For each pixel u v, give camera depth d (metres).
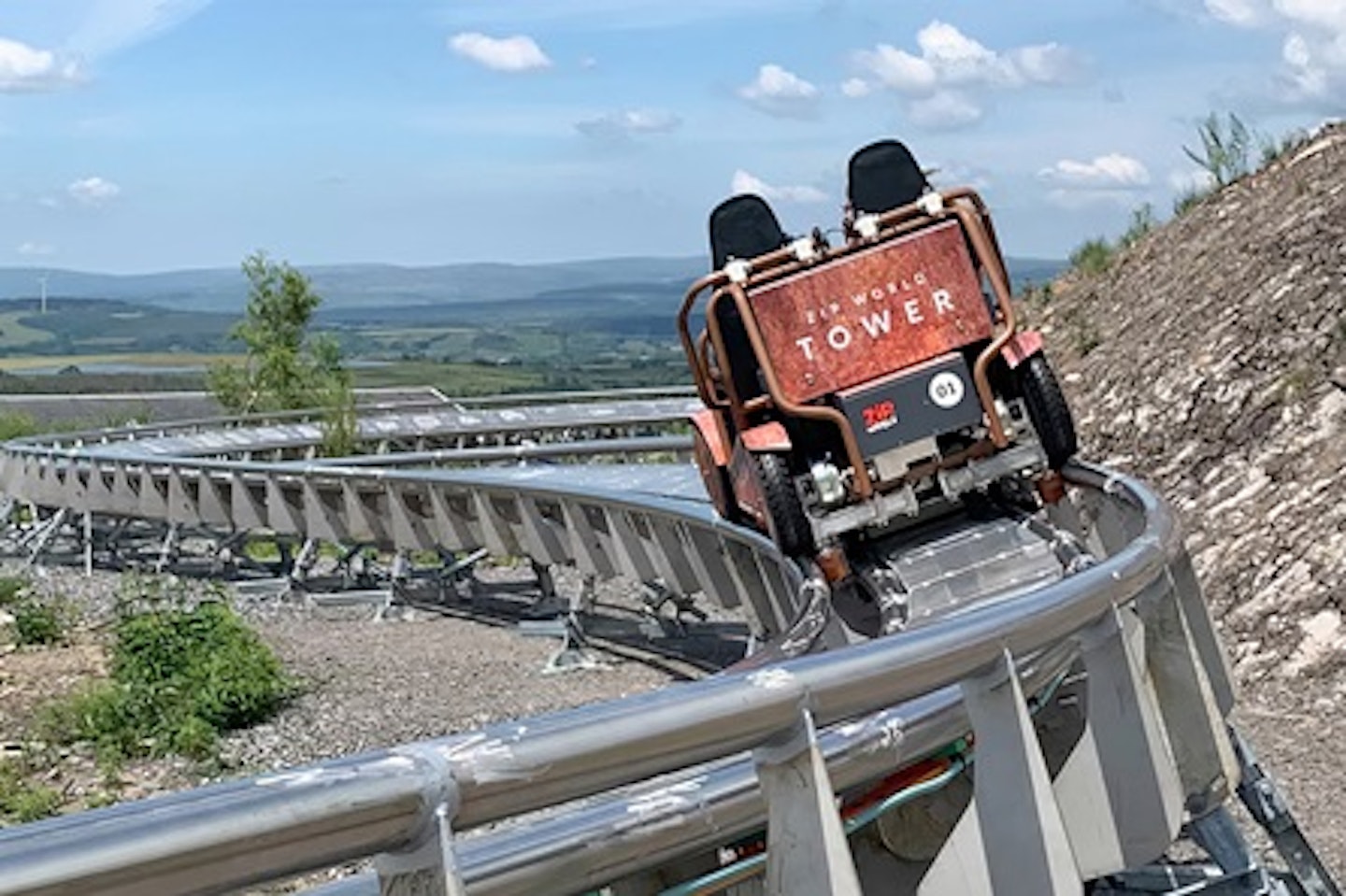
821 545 11.36
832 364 11.47
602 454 23.66
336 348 47.22
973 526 11.80
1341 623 11.95
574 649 16.89
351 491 21.92
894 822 4.99
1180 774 6.03
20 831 2.14
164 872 2.21
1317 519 13.14
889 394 11.40
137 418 46.72
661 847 3.54
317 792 2.45
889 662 3.98
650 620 17.61
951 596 10.75
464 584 21.89
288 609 22.02
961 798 5.05
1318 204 18.47
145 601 21.59
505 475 19.73
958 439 11.70
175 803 2.30
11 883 2.01
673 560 16.05
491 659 17.39
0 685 17.33
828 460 11.51
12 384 79.88
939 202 11.73
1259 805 6.67
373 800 2.53
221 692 15.05
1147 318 19.64
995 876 4.64
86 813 2.24
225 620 17.81
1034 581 10.54
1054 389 11.65
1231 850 6.39
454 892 2.61
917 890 5.04
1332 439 14.27
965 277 11.67
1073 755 5.54
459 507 20.55
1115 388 18.09
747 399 11.84
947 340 11.60
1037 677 5.21
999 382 11.95
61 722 15.09
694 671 16.34
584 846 3.30
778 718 3.55
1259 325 16.64
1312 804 9.18
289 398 45.12
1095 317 21.64
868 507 11.40
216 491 25.08
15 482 30.62
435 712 14.97
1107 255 24.12
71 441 32.12
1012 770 4.60
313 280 47.34
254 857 2.35
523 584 22.30
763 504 11.50
